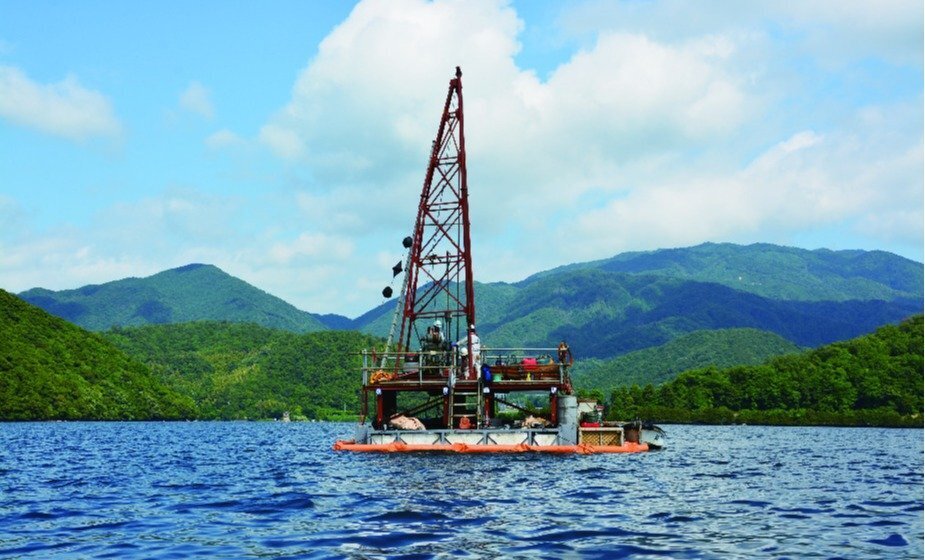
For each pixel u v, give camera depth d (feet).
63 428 599.16
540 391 241.14
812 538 85.56
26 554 76.95
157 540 83.97
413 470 167.84
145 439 401.08
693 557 74.90
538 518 98.78
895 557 75.61
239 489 135.44
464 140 270.67
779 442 377.30
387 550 77.82
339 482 145.59
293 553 76.54
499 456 205.57
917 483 151.84
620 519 98.43
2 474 168.55
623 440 230.68
